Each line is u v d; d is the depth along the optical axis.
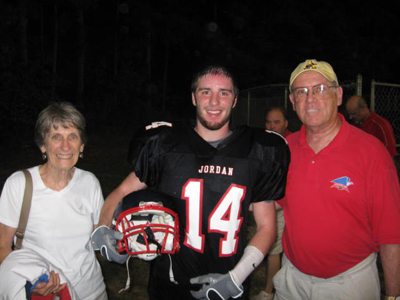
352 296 1.97
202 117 1.95
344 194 1.93
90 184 2.10
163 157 1.97
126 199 1.99
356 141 1.97
